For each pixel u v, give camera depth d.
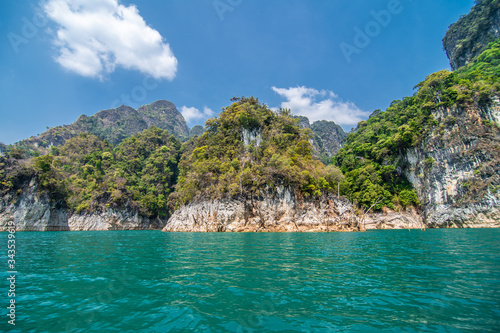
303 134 74.50
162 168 109.88
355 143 103.00
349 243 28.52
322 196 55.50
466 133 70.06
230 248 24.14
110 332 6.73
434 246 25.14
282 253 20.53
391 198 81.62
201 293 9.93
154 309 8.34
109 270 14.08
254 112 73.56
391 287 10.60
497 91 70.12
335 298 9.30
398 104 105.25
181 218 65.44
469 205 66.00
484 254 19.30
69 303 8.91
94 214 83.00
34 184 62.16
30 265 15.62
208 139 75.75
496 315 7.60
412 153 81.94
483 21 108.44
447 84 78.94
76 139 120.94
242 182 56.81
